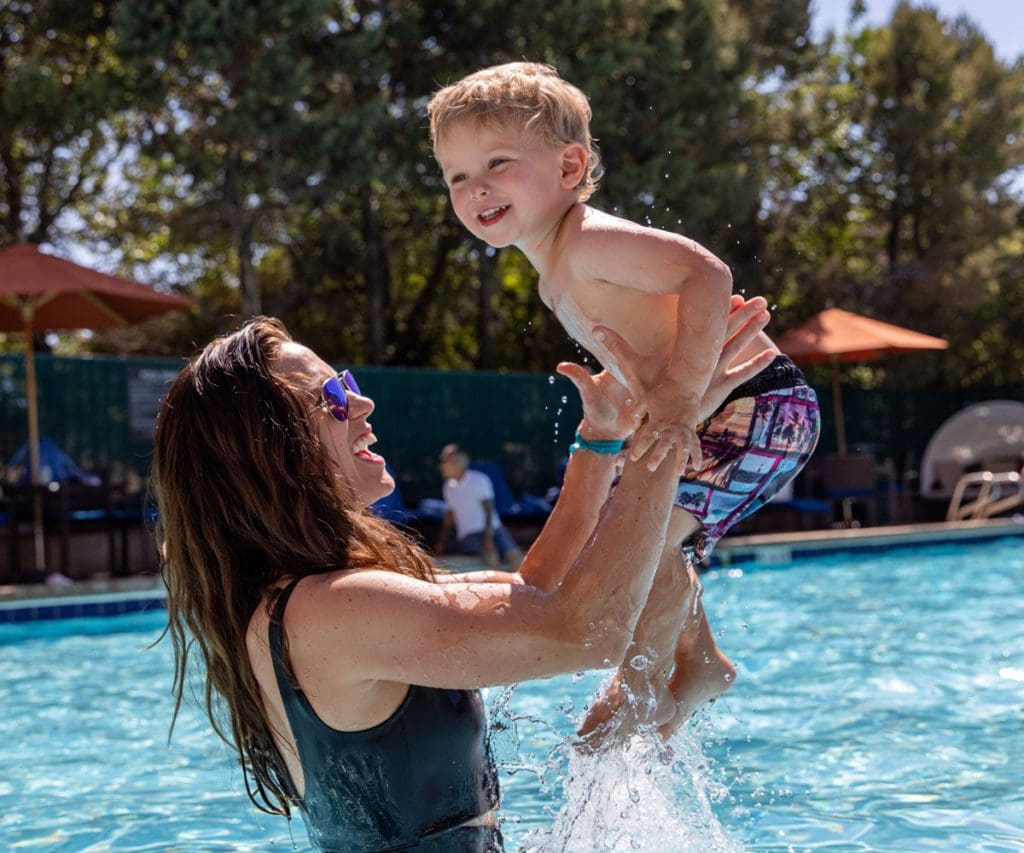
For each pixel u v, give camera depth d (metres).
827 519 14.95
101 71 16.02
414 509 13.09
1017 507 16.64
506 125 2.60
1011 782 3.81
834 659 6.20
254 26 14.08
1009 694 5.22
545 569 2.57
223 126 14.26
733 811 3.53
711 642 2.97
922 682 5.54
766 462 2.78
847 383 22.02
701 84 17.23
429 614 1.93
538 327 20.42
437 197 17.25
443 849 2.07
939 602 8.54
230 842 3.38
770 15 20.22
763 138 19.98
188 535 2.11
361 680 1.99
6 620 8.70
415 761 2.04
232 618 2.07
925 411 19.08
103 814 3.71
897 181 21.69
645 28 16.72
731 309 2.42
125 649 7.46
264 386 2.13
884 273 21.66
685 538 2.79
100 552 11.30
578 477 2.64
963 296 20.78
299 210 17.09
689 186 16.73
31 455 10.24
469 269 20.69
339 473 2.19
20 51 16.23
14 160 16.77
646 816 2.68
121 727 5.06
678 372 2.22
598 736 2.69
